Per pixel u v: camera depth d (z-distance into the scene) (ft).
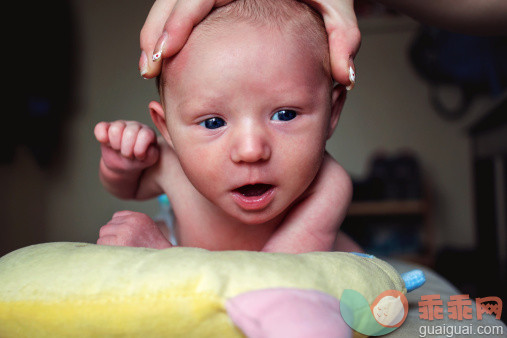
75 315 1.45
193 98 2.10
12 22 7.64
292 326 1.28
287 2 2.25
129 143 2.63
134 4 9.80
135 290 1.44
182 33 2.12
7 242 7.72
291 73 2.07
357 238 9.00
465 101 9.45
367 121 9.64
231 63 2.03
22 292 1.52
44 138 8.65
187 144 2.19
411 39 9.56
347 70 2.21
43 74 8.52
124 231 2.35
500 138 6.67
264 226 2.68
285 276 1.46
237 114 2.06
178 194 2.86
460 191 9.50
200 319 1.41
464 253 8.60
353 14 2.31
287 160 2.11
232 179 2.12
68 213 9.44
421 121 9.59
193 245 2.85
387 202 8.44
